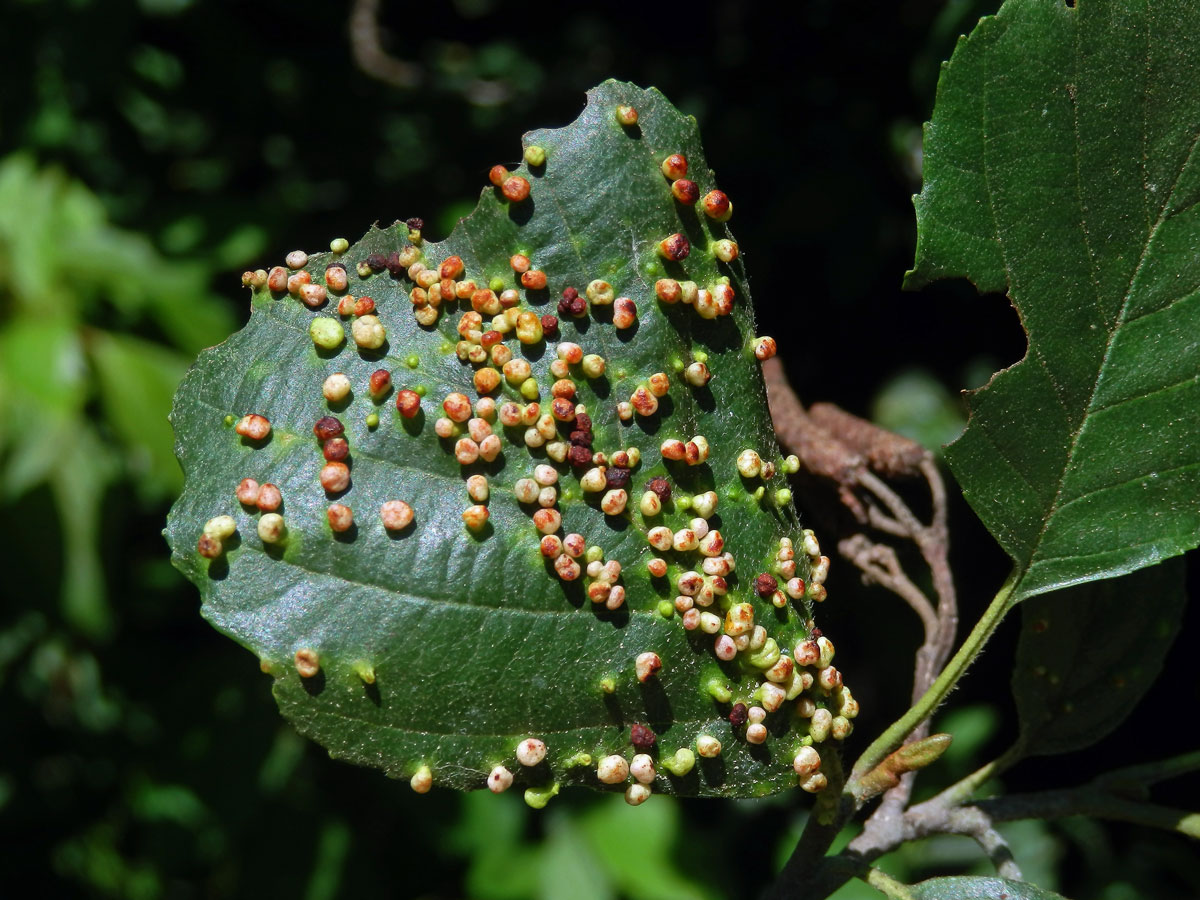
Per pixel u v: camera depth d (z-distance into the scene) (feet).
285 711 0.49
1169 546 0.51
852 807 0.51
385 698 0.49
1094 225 0.51
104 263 0.93
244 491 0.49
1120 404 0.51
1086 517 0.52
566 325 0.51
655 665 0.50
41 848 1.22
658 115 0.52
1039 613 0.55
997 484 0.52
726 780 0.51
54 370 0.88
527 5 1.21
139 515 1.19
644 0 1.11
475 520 0.49
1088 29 0.51
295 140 1.20
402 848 1.07
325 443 0.50
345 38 1.19
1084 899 0.86
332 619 0.49
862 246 0.88
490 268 0.52
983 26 0.51
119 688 1.16
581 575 0.50
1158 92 0.51
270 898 1.02
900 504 0.61
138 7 1.05
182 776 1.01
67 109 1.09
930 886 0.50
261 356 0.51
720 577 0.50
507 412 0.50
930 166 0.51
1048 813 0.53
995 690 0.85
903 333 0.88
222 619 0.49
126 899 1.21
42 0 1.03
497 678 0.49
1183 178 0.51
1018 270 0.51
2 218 0.94
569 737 0.50
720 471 0.51
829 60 0.90
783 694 0.50
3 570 0.96
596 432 0.51
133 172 1.19
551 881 0.93
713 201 0.52
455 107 1.16
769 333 0.92
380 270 0.51
